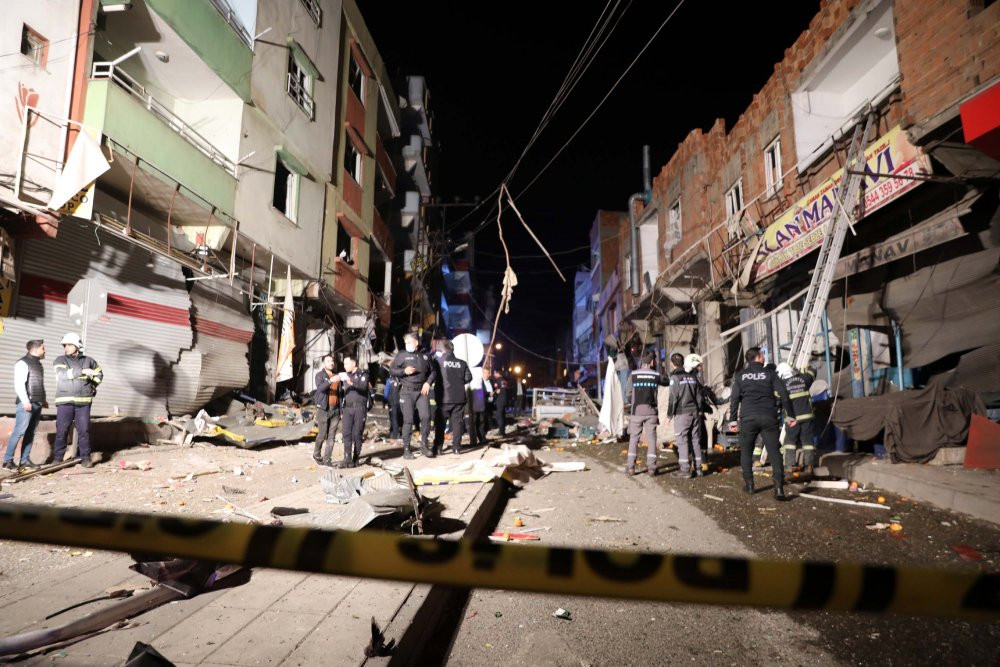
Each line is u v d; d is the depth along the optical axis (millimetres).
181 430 9750
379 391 20406
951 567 3961
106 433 8492
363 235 20422
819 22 11891
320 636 2516
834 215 10141
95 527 637
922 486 6043
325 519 4180
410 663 2576
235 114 12242
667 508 5984
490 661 2740
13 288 7828
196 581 2967
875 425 7723
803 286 13047
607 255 35656
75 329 8703
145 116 9328
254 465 7977
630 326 25938
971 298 8055
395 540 595
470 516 4832
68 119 8328
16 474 6293
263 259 13953
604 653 2812
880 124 10062
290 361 13953
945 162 8188
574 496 6684
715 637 2986
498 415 14086
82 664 2211
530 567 552
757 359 6891
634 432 8375
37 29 8055
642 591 528
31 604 2785
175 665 2236
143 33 10102
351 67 20062
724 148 16719
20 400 6742
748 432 6715
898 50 8953
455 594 3627
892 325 9750
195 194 10516
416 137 28719
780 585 512
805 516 5551
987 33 7367
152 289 10305
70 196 7867
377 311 21594
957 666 2648
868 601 485
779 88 13430
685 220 19188
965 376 7867
